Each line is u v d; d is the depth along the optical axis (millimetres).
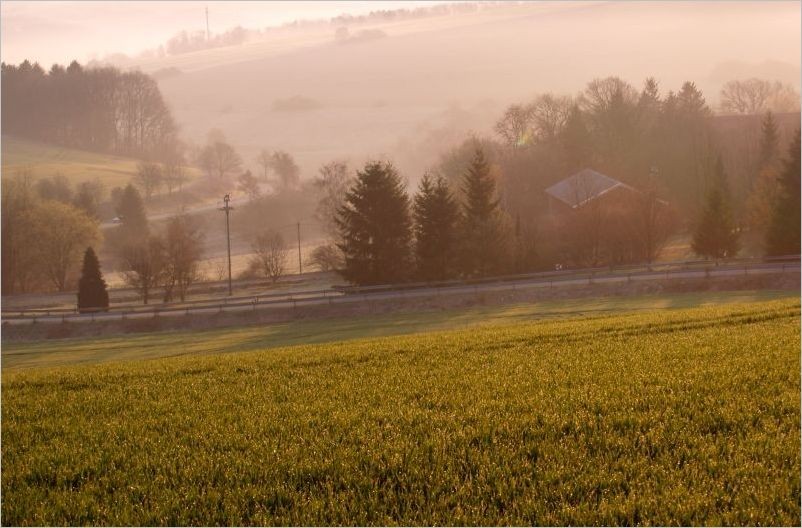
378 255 76000
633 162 126625
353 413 22328
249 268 109062
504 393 24078
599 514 14805
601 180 99188
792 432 18484
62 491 17672
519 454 18062
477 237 76062
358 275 75938
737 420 19531
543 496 15688
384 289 73375
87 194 137375
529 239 82750
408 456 18172
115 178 179875
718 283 63062
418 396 24781
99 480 18203
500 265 77125
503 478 16500
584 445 18234
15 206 104562
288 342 53250
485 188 80062
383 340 41844
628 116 135125
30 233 101312
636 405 21406
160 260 91188
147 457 19391
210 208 171625
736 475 16297
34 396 28578
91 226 106875
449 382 26469
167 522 15609
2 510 16672
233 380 29859
